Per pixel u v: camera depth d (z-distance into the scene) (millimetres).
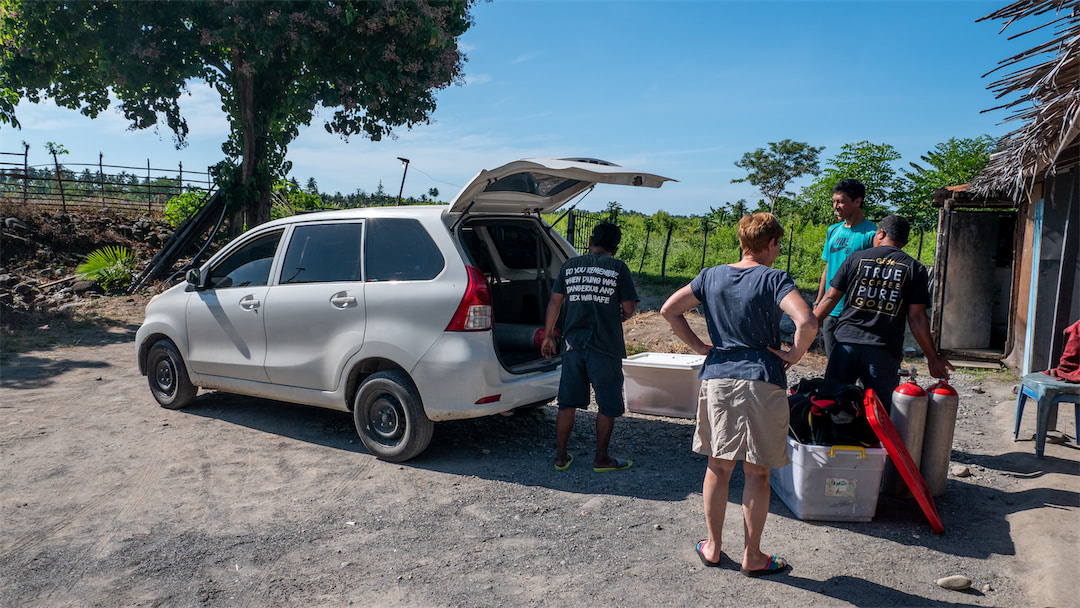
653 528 3742
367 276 4809
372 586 3154
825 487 3779
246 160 15578
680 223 31016
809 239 22156
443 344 4426
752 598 3020
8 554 3438
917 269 4137
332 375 4898
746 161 57688
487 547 3541
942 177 21562
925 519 3844
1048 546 3357
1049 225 6980
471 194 4570
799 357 2994
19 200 17688
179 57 13586
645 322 10312
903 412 3990
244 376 5449
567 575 3246
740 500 4137
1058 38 3508
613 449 5090
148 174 20516
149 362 6141
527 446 5145
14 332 9852
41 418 5777
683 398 5828
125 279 13961
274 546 3545
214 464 4734
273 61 14891
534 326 5297
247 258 5570
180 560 3387
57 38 13578
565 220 16578
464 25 16078
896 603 2971
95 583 3166
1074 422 5637
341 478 4492
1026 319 7770
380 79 13898
